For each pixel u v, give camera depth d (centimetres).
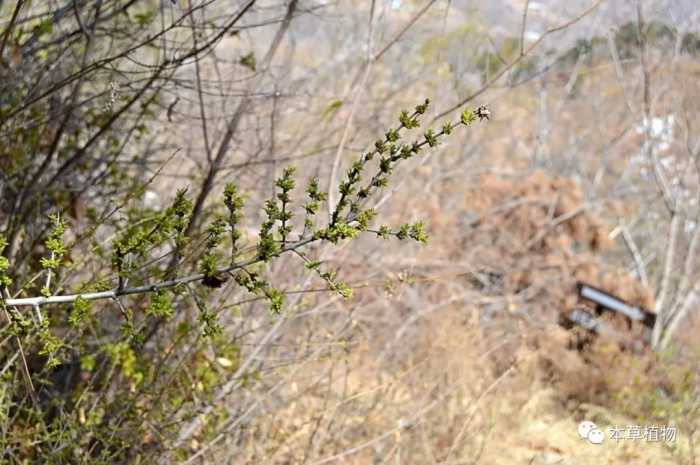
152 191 526
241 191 524
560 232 1014
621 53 949
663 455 616
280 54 607
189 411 401
